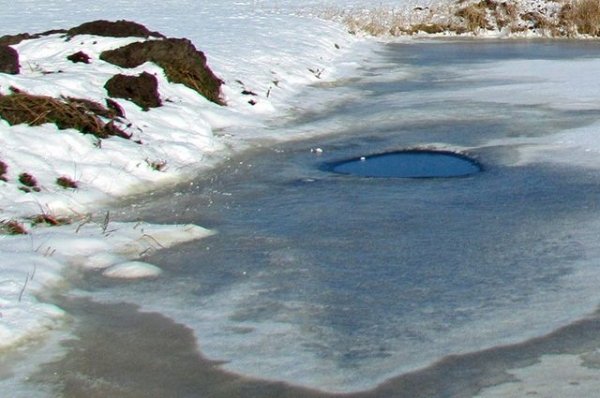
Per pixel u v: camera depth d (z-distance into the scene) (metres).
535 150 15.25
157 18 34.28
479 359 7.43
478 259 9.84
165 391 7.05
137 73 18.73
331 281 9.31
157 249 10.48
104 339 8.00
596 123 17.33
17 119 14.12
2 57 17.28
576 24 37.59
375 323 8.22
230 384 7.14
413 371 7.26
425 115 19.17
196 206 12.41
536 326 8.04
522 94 21.36
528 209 11.72
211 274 9.63
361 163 15.14
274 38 29.08
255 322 8.33
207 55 23.17
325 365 7.42
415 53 31.45
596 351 7.50
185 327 8.26
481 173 13.99
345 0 44.41
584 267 9.45
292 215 11.85
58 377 7.27
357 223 11.39
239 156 15.60
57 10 37.03
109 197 12.85
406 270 9.57
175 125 16.47
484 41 35.91
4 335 7.91
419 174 14.22
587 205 11.77
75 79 16.70
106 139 14.59
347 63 27.52
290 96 21.62
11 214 11.50
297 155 15.76
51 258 9.90
